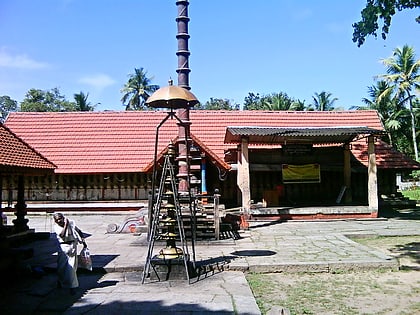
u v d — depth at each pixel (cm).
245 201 1675
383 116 4362
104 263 945
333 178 2217
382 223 1623
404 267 908
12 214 2073
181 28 1286
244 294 730
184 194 1246
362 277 849
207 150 1670
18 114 2453
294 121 2427
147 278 838
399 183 4678
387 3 699
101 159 2191
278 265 899
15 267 861
